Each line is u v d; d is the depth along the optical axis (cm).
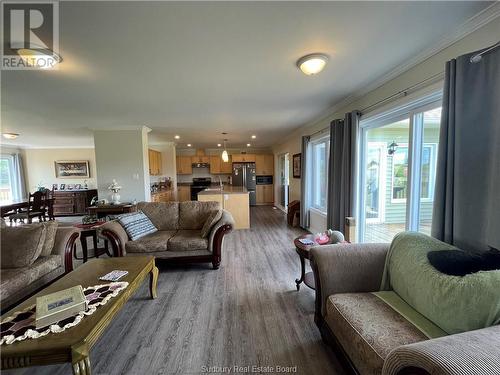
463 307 114
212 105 342
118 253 286
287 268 308
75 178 785
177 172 864
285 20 151
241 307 219
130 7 136
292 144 617
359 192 311
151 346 172
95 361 159
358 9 142
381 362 107
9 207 487
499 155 135
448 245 152
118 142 493
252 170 866
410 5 139
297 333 183
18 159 740
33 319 134
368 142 306
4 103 308
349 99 312
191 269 309
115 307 149
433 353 79
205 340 177
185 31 161
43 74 223
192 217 360
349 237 265
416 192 228
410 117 229
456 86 157
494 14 143
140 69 219
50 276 236
